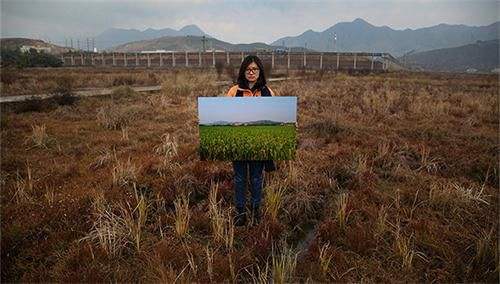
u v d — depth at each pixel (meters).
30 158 7.27
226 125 4.16
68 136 9.20
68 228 4.31
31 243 4.04
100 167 6.73
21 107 13.16
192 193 5.44
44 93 18.45
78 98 16.23
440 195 5.22
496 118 11.79
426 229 4.41
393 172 6.45
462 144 8.52
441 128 10.20
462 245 4.14
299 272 3.63
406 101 15.07
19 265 3.63
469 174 6.65
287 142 4.21
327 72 46.81
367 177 6.12
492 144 8.18
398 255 3.91
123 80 28.09
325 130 9.49
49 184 5.73
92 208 4.77
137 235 3.94
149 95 18.30
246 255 3.79
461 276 3.61
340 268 3.67
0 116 11.15
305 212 4.89
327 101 15.09
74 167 6.57
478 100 15.05
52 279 3.45
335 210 4.87
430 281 3.55
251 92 4.46
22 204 4.85
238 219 4.54
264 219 4.53
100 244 3.93
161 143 8.23
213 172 6.14
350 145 8.40
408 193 5.49
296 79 31.12
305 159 7.12
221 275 3.53
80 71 50.94
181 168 6.36
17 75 28.11
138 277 3.54
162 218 4.57
